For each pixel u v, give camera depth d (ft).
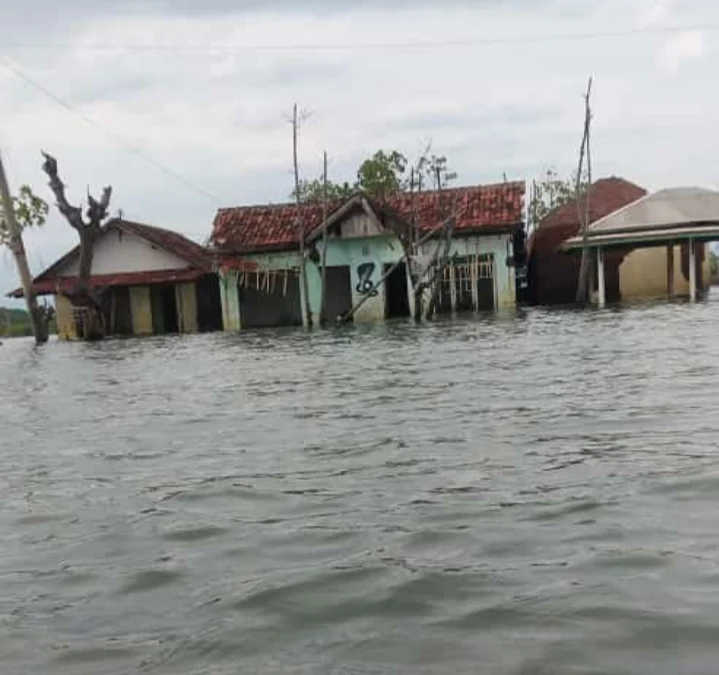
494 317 98.68
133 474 23.41
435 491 19.29
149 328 125.39
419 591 13.19
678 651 10.66
